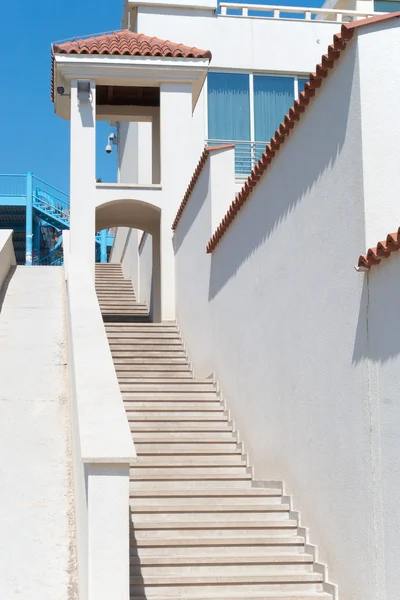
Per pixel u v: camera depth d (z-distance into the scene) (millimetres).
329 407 8273
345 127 7859
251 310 11461
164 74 18672
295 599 7859
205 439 12188
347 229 7805
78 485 7328
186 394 13617
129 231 27328
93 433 6469
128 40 19328
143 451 11586
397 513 6707
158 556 8523
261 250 10969
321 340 8539
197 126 19953
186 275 16750
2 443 9211
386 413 6980
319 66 8250
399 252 6797
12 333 12992
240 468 11422
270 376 10438
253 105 22156
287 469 9664
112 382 7711
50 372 11328
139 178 22500
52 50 18250
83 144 18406
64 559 7383
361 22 7562
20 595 6848
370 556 7168
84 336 9125
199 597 7840
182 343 16906
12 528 7738
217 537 9047
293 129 9539
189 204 16422
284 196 9906
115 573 6004
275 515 9547
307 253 9023
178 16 22094
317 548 8531
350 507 7656
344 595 7715
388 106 7504
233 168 14023
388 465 6910
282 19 22562
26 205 31531
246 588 8156
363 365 7422
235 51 22203
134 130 24609
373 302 7277
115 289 25672
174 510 9570
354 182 7617
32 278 16969
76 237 18141
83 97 18406
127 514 6098
